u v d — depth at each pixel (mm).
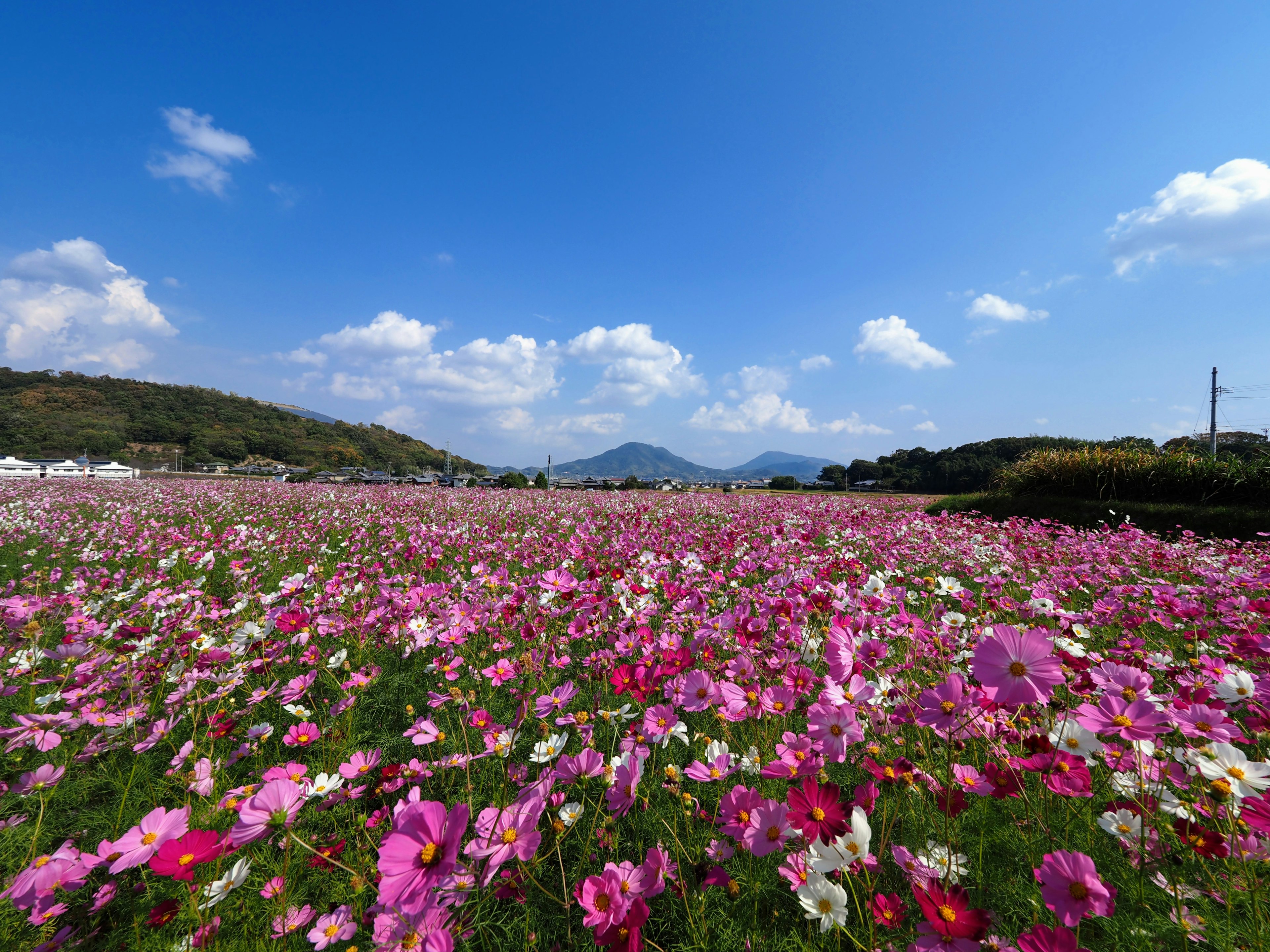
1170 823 1257
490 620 2910
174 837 1202
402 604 2910
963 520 8078
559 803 1506
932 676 2172
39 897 1162
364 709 2451
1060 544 5945
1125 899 1312
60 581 4723
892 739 1866
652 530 6383
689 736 2164
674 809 1696
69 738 2148
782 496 19953
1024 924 1285
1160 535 7664
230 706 2322
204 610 3258
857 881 1273
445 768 1821
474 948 1337
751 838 1194
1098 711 1327
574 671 2859
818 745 1391
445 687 2547
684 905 1398
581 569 4719
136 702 2291
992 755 1586
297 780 1549
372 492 16703
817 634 2150
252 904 1393
